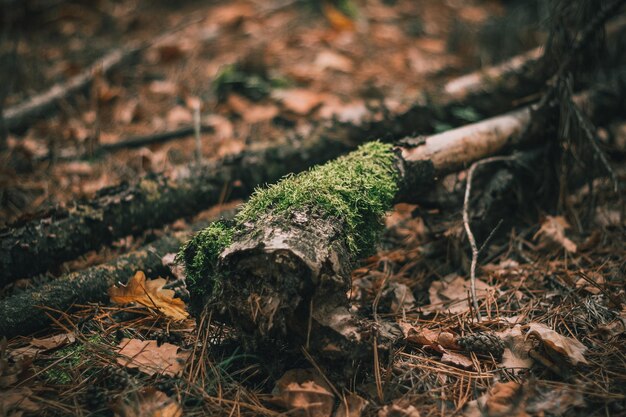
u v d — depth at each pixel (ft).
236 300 2.52
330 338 2.49
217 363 2.68
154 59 5.60
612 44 4.60
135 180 3.53
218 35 6.00
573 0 3.76
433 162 3.26
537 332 2.70
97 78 4.97
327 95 4.93
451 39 5.94
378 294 3.02
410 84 5.16
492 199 3.38
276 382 2.55
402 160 3.18
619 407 2.45
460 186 3.47
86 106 4.84
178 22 6.25
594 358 2.68
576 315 2.90
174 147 4.38
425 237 3.43
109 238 3.34
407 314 3.01
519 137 3.58
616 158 3.97
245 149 3.76
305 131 3.94
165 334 2.82
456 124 4.09
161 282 2.99
